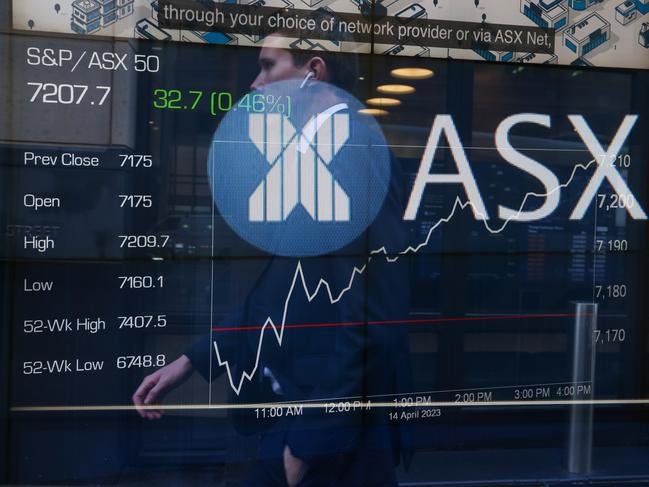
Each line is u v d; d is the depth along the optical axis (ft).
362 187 11.51
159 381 11.30
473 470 12.23
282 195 11.40
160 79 11.17
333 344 10.84
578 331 12.61
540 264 12.47
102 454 11.32
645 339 12.84
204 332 11.29
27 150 10.86
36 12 10.78
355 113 11.68
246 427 11.15
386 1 11.76
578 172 12.55
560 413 12.64
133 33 11.05
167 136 11.21
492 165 12.24
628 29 12.60
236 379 11.24
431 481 12.09
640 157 12.71
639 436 13.05
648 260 12.78
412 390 12.00
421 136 11.93
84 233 11.06
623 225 12.73
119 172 11.12
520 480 12.45
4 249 10.89
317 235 11.31
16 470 11.17
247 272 11.33
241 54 11.36
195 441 11.35
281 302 11.14
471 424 12.26
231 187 11.34
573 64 12.48
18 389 11.09
